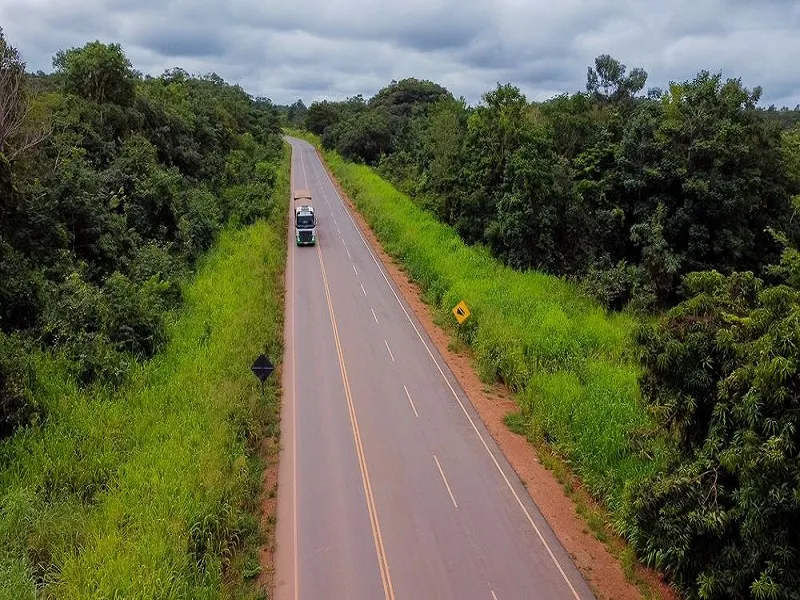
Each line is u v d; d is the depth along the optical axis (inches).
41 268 1109.1
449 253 1777.8
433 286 1542.8
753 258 1743.4
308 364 1147.3
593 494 771.4
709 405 596.1
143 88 2411.4
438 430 926.4
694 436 610.9
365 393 1038.4
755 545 518.9
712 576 550.3
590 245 1781.5
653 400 638.5
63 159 1346.0
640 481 661.3
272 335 1236.5
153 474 714.8
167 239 1612.9
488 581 631.8
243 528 691.4
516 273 1608.0
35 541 604.7
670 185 1721.2
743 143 1644.9
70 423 804.6
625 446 776.9
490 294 1381.6
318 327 1337.4
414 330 1338.6
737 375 531.2
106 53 1792.6
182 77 3580.2
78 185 1261.1
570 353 1101.1
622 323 1362.0
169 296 1286.9
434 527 711.1
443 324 1362.0
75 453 751.1
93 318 1022.4
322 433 908.6
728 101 1672.0
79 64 1779.0
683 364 597.0
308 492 770.2
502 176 1919.3
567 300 1450.5
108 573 554.6
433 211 2265.0
